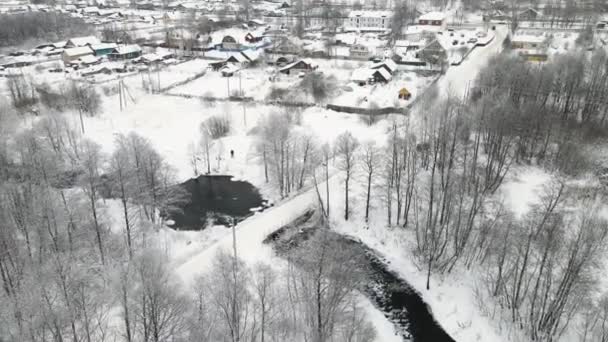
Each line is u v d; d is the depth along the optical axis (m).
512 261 58.75
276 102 127.44
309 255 56.75
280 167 87.94
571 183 77.31
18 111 118.00
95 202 72.31
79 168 86.62
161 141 107.12
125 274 45.25
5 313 44.09
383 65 150.50
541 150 90.56
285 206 80.94
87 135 108.88
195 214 81.62
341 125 113.06
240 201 85.81
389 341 55.50
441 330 57.16
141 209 75.75
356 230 76.12
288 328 50.03
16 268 57.00
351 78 144.38
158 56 180.75
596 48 151.75
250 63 172.50
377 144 99.12
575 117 102.69
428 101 114.94
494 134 85.75
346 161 82.06
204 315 48.16
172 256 65.25
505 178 85.25
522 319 55.78
